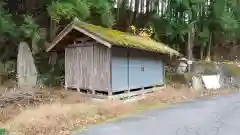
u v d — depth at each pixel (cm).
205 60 2988
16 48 1841
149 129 877
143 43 1712
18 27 1733
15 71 1705
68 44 1557
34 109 1088
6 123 910
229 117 1077
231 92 2103
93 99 1355
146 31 2492
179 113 1173
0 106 1103
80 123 950
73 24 1389
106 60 1383
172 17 2564
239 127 901
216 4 2762
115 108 1198
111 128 894
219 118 1055
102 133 829
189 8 2448
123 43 1369
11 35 1662
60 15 1596
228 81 2478
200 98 1731
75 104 1209
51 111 1047
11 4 1945
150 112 1198
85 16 1686
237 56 3525
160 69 1973
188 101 1577
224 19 2752
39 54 1869
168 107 1345
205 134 811
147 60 1767
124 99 1449
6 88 1483
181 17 2550
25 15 1831
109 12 1917
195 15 2597
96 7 1777
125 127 907
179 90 1953
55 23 1880
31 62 1653
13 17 1873
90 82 1448
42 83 1650
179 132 835
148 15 2783
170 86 2069
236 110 1246
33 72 1645
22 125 880
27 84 1589
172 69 2456
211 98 1731
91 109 1123
